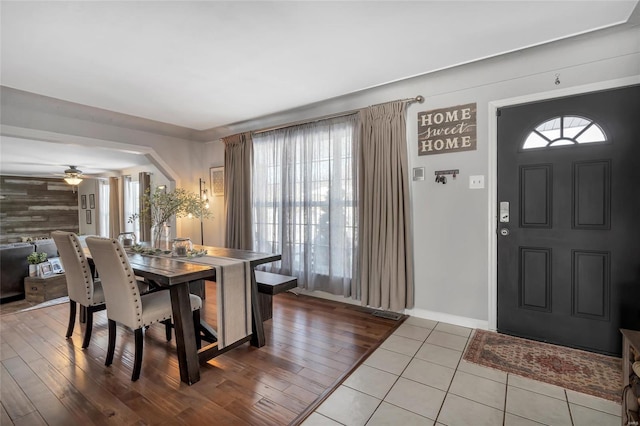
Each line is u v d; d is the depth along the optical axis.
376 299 3.24
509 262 2.71
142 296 2.41
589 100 2.37
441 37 2.23
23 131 3.40
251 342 2.60
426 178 3.07
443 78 2.92
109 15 1.90
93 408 1.83
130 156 5.57
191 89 3.15
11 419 1.74
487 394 1.92
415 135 3.12
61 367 2.29
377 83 3.09
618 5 1.88
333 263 3.61
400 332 2.82
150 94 3.27
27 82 2.92
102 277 2.25
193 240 5.22
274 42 2.27
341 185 3.54
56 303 3.86
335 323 3.06
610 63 2.29
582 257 2.43
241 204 4.46
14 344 2.69
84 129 3.91
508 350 2.45
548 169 2.53
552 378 2.07
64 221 8.97
